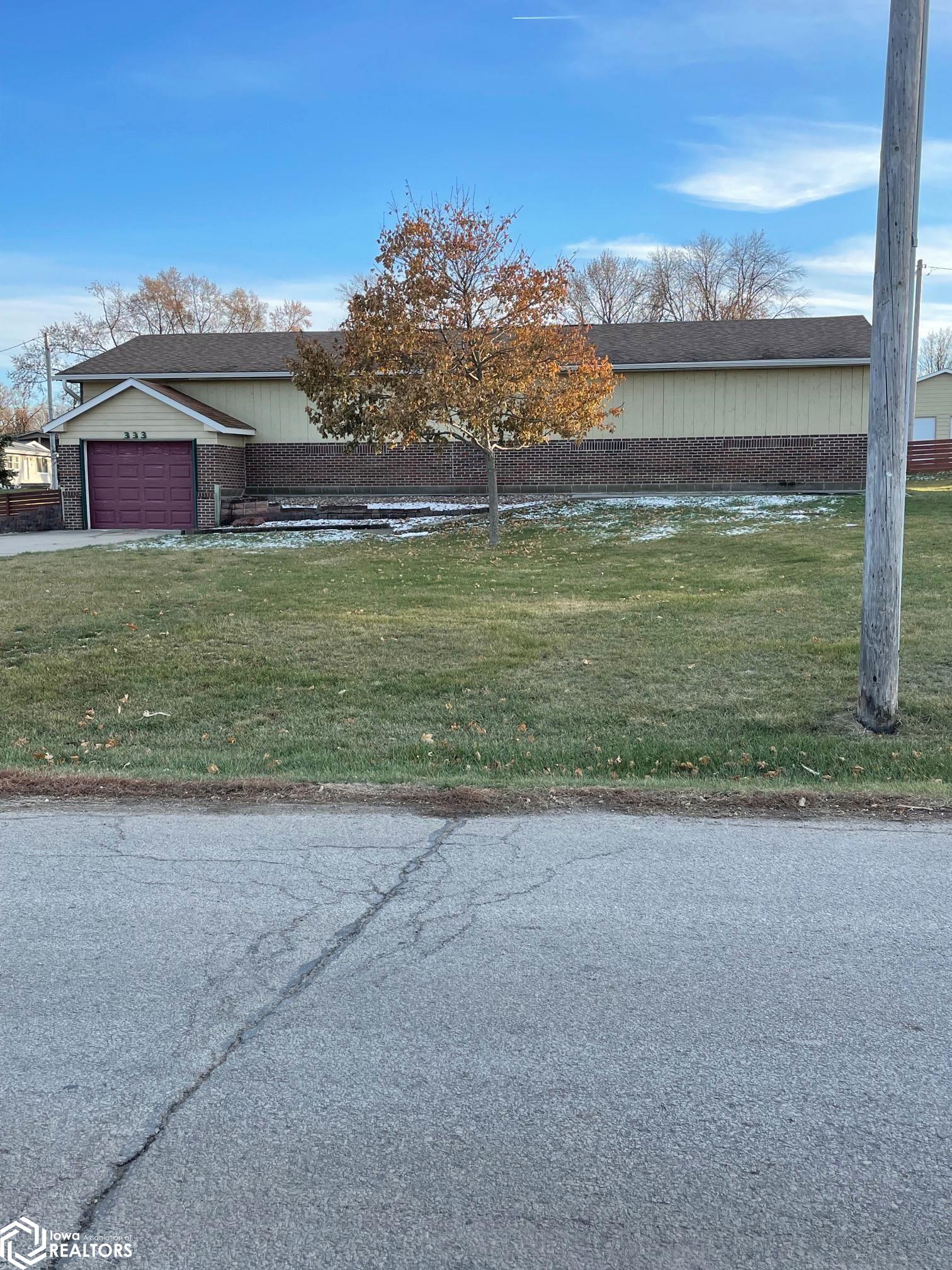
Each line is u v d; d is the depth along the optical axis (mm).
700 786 6473
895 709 8016
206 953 4055
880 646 7938
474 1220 2562
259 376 27109
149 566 17500
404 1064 3248
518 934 4219
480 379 18312
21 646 11688
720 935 4199
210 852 5281
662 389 26047
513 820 5816
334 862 5121
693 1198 2641
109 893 4707
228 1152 2824
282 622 12617
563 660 10570
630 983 3781
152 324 64250
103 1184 2703
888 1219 2566
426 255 18781
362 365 19141
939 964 3930
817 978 3818
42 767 7316
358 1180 2711
